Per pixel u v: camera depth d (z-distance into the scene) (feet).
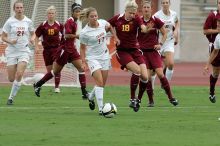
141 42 132.16
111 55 217.36
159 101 144.15
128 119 111.96
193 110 127.34
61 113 119.75
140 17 126.31
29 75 176.86
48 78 149.89
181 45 304.91
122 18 120.78
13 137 92.43
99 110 116.47
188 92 166.30
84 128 101.24
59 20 176.65
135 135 95.09
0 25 180.04
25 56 135.33
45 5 178.70
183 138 92.84
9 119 110.52
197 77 222.89
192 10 307.99
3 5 180.45
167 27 146.92
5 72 181.78
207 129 101.24
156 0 296.51
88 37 115.14
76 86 176.35
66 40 147.74
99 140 90.68
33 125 103.86
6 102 138.21
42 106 131.54
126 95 155.63
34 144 87.15
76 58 147.02
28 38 136.98
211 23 143.95
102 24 116.06
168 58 147.13
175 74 235.61
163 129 100.94
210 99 142.31
